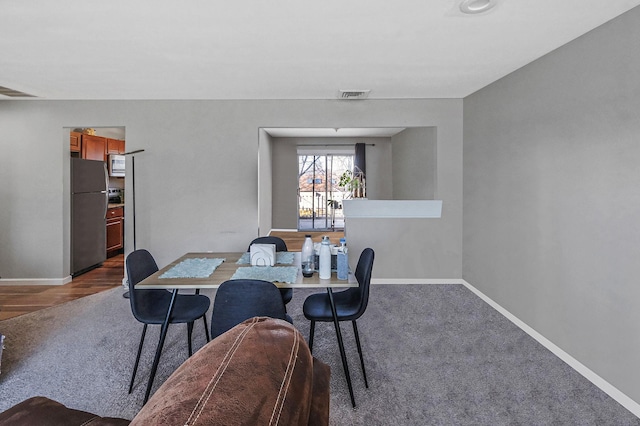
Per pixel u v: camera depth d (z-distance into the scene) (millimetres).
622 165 1967
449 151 4102
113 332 2859
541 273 2688
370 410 1890
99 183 4988
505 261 3203
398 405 1933
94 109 4039
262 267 2289
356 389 2086
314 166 8672
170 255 4137
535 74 2752
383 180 8422
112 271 4828
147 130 4062
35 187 4074
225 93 3793
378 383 2145
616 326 2006
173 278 2066
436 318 3166
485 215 3584
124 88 3590
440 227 4172
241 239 4133
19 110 4023
